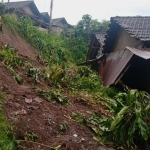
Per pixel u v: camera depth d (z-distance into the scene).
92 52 19.62
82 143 3.36
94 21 28.25
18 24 16.05
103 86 9.39
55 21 37.19
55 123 3.74
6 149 2.60
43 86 5.98
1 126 2.94
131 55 7.35
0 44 9.74
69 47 24.61
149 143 3.58
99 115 4.74
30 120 3.52
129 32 8.80
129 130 3.41
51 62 12.69
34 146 2.94
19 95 4.36
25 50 12.73
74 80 8.46
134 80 9.12
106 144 3.50
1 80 4.67
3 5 15.21
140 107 3.58
